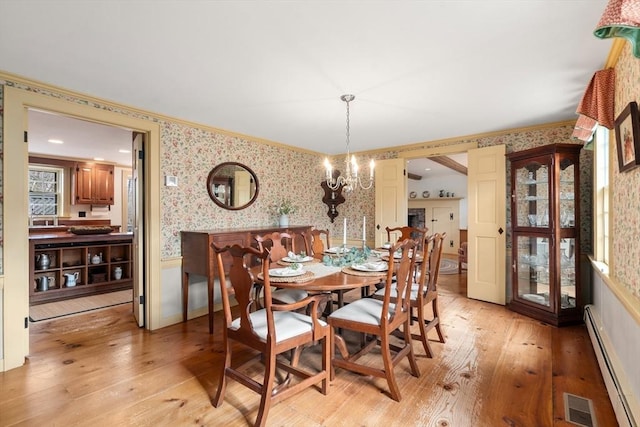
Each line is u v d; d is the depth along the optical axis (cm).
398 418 177
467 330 304
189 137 345
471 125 363
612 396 186
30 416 179
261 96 270
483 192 395
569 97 274
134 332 305
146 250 316
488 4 151
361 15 160
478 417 177
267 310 168
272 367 169
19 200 235
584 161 343
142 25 169
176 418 178
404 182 467
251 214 414
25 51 195
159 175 319
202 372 229
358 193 523
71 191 626
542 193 342
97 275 451
